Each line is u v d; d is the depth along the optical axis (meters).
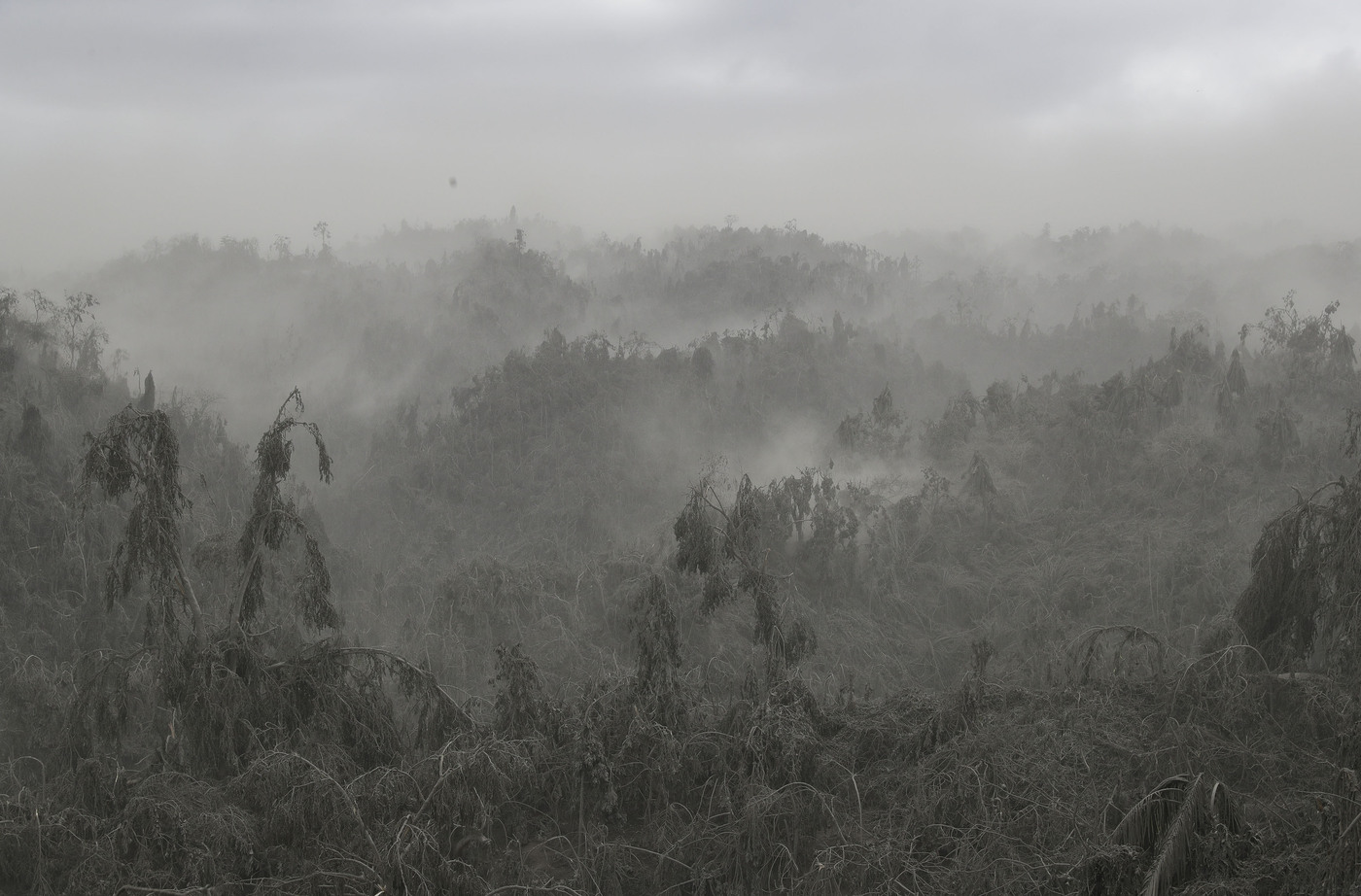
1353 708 15.14
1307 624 18.83
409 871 13.01
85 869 13.48
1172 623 31.06
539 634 30.48
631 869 15.09
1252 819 13.70
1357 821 10.78
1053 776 14.79
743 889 14.20
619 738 17.27
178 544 17.73
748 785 15.51
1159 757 15.14
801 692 18.27
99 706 17.56
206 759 16.48
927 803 14.60
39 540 31.66
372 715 17.84
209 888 12.66
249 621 18.28
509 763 15.66
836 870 13.03
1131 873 11.77
